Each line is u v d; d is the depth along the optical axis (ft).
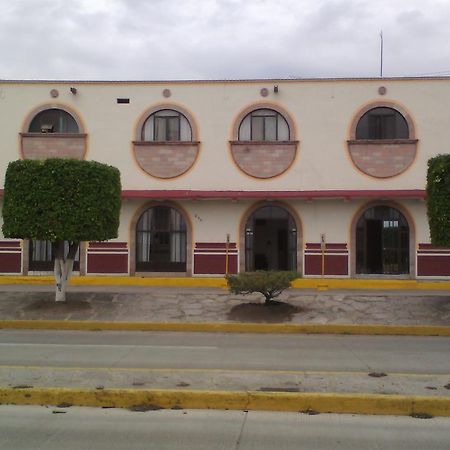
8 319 47.34
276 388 23.02
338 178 67.36
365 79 67.77
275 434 18.88
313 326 44.27
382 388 23.06
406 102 67.36
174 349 35.19
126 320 46.73
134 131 68.74
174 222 68.90
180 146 68.39
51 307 50.21
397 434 18.92
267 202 67.62
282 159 67.77
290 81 68.18
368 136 67.87
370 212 67.51
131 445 17.83
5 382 23.81
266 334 43.42
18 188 49.03
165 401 21.81
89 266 68.33
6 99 69.31
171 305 51.13
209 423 19.99
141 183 68.44
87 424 19.81
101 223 50.14
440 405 20.99
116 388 22.72
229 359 31.53
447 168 47.32
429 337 42.39
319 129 67.77
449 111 66.90
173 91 68.95
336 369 28.71
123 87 69.21
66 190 49.21
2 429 19.26
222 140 68.33
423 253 66.39
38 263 69.05
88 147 68.69
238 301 52.42
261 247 67.92
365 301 51.88
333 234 67.31
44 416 20.67
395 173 66.80
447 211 47.06
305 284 64.59
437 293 57.82
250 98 68.44
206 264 67.82
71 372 25.88
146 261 68.74
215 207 68.28
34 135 68.74
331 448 17.67
